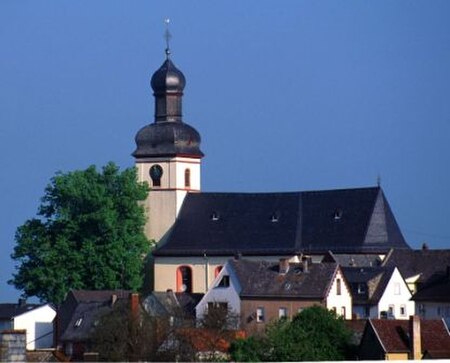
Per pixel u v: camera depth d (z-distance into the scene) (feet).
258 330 593.83
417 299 628.28
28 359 424.87
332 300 616.39
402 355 472.85
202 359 460.55
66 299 617.62
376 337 474.08
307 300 613.52
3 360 320.09
